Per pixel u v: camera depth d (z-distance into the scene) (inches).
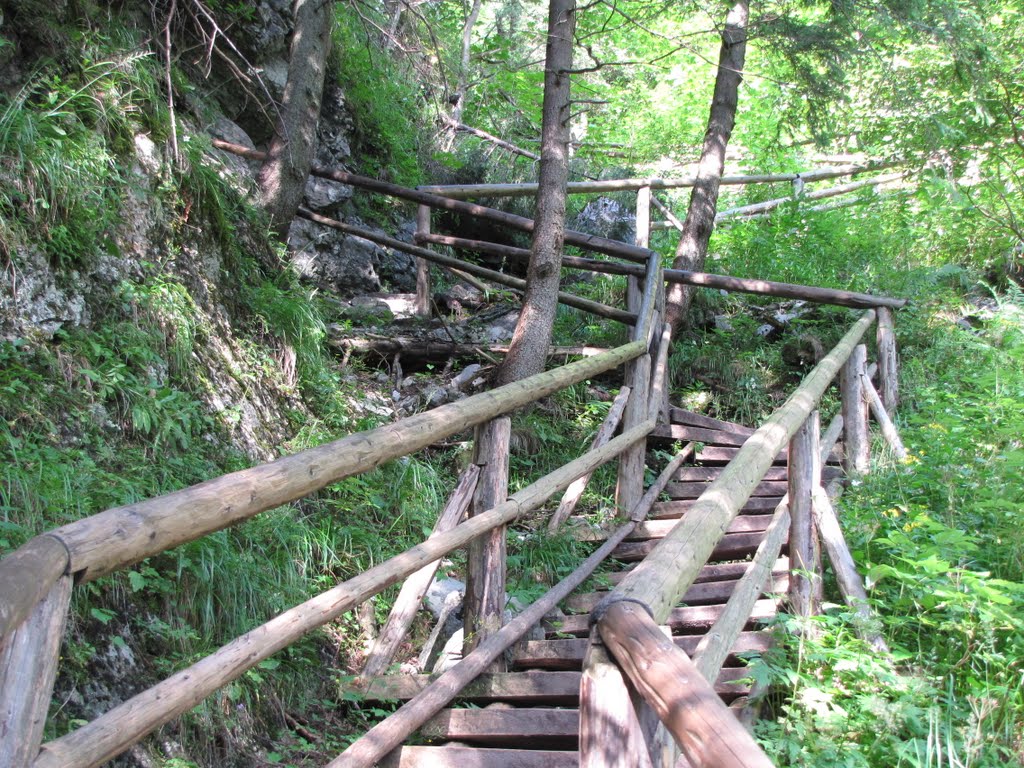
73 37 199.6
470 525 137.8
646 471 266.7
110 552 63.1
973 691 113.2
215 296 207.8
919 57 372.2
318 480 92.9
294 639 97.0
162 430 161.3
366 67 397.4
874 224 398.0
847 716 113.3
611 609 63.4
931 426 221.1
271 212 269.7
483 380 284.0
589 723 61.3
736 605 108.3
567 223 449.4
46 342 155.2
